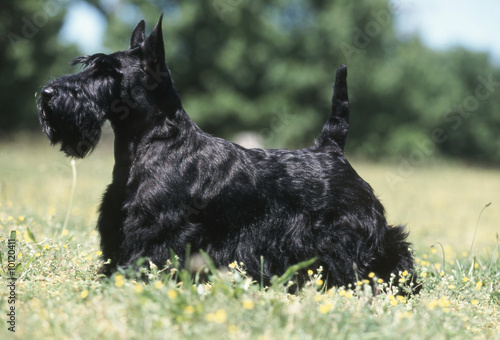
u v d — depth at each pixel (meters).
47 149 19.88
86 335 2.91
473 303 4.21
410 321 3.27
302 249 4.55
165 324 2.93
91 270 4.40
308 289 4.01
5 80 28.94
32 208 8.25
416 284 4.68
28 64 28.61
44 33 28.94
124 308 3.17
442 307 3.84
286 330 3.00
